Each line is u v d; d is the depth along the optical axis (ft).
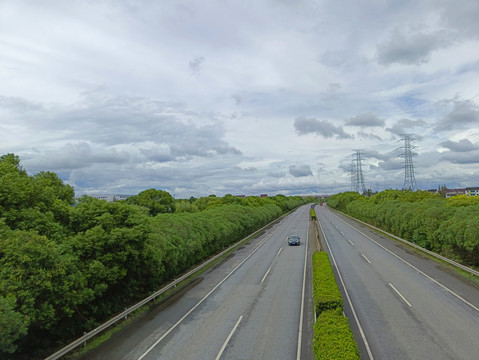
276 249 130.52
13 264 38.73
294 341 43.57
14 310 37.01
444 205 112.37
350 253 110.52
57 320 44.01
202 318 54.85
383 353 38.52
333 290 54.29
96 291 49.80
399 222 131.44
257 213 196.24
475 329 43.83
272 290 69.77
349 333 37.52
